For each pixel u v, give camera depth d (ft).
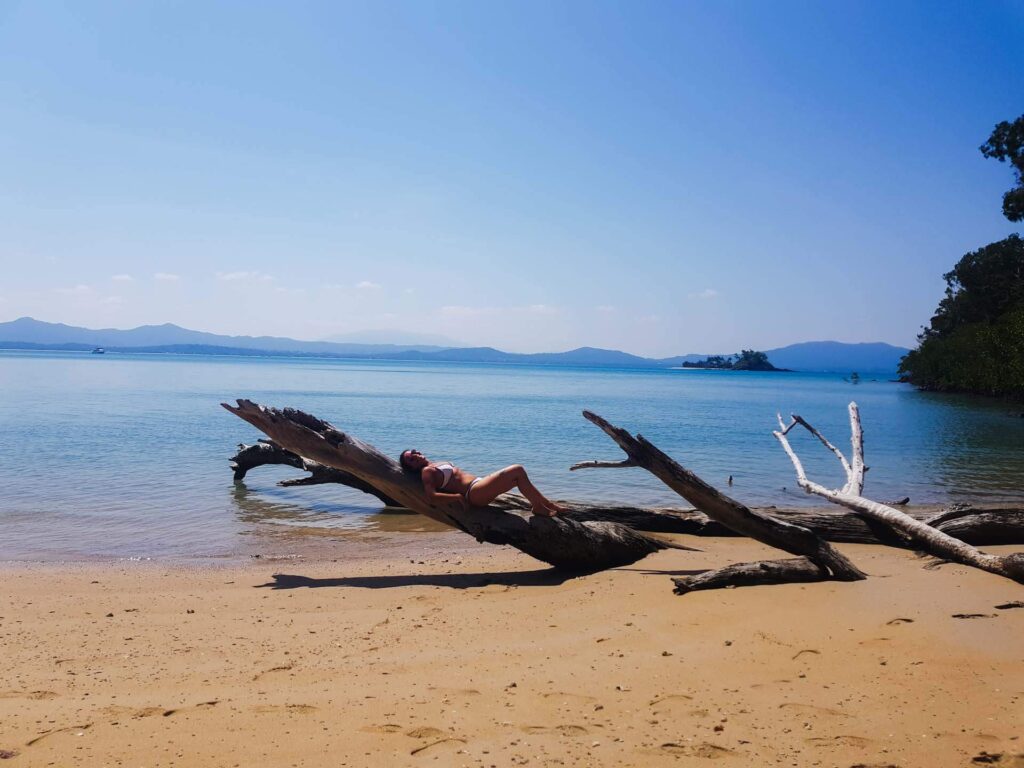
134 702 15.11
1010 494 50.47
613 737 13.16
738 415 139.74
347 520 41.34
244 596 25.18
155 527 38.29
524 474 28.32
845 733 13.14
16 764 12.10
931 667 16.21
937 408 175.94
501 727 13.65
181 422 92.53
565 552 28.45
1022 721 13.42
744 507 25.99
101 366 411.13
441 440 82.07
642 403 184.65
